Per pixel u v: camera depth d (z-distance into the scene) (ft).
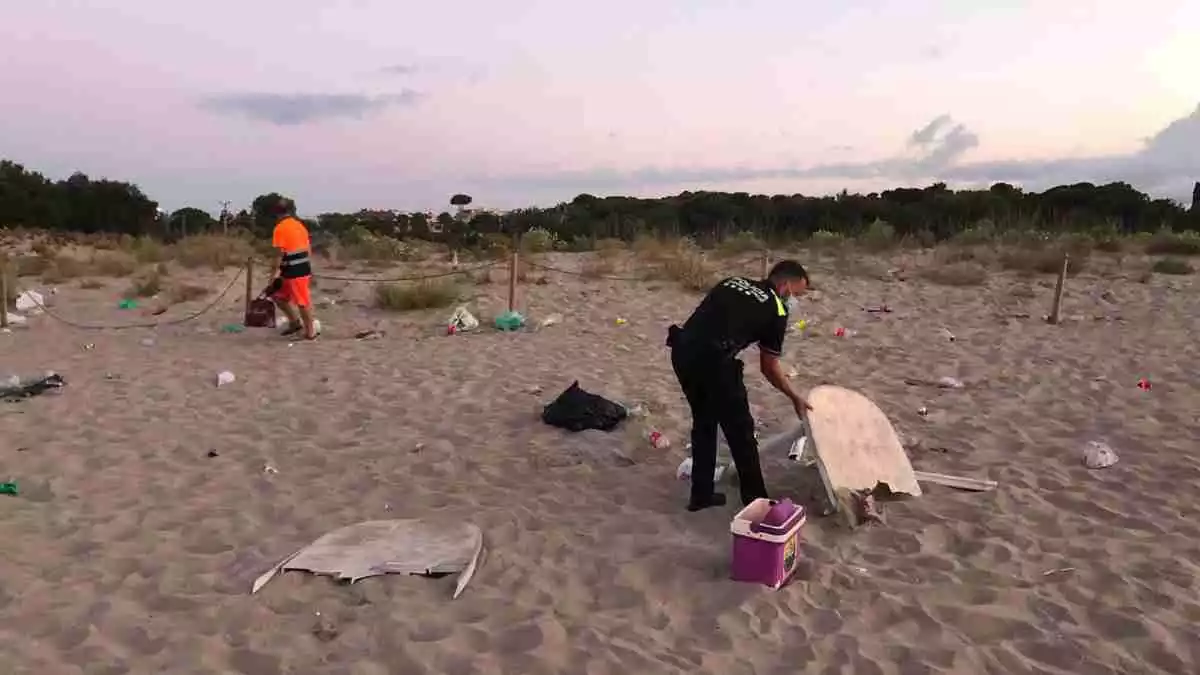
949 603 14.78
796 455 21.26
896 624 14.24
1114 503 19.06
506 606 14.90
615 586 15.64
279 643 13.84
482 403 27.50
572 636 13.89
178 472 21.66
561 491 20.33
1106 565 15.94
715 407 18.06
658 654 13.37
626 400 27.43
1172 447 22.49
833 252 76.13
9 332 41.04
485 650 13.62
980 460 21.95
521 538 17.71
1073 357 33.78
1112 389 28.60
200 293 53.72
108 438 24.16
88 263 68.13
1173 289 52.54
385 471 21.76
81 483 20.81
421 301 47.93
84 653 13.44
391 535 17.51
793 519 15.71
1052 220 91.81
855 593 15.20
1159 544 16.93
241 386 29.99
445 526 17.87
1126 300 49.03
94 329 42.22
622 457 22.26
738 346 17.79
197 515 18.95
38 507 19.36
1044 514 18.39
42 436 24.18
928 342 37.60
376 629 14.15
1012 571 15.90
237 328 41.86
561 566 16.44
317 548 16.93
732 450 18.20
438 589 15.53
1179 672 12.77
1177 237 73.56
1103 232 78.43
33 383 29.17
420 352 35.83
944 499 19.35
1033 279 57.62
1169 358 33.40
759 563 15.39
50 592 15.37
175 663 13.28
